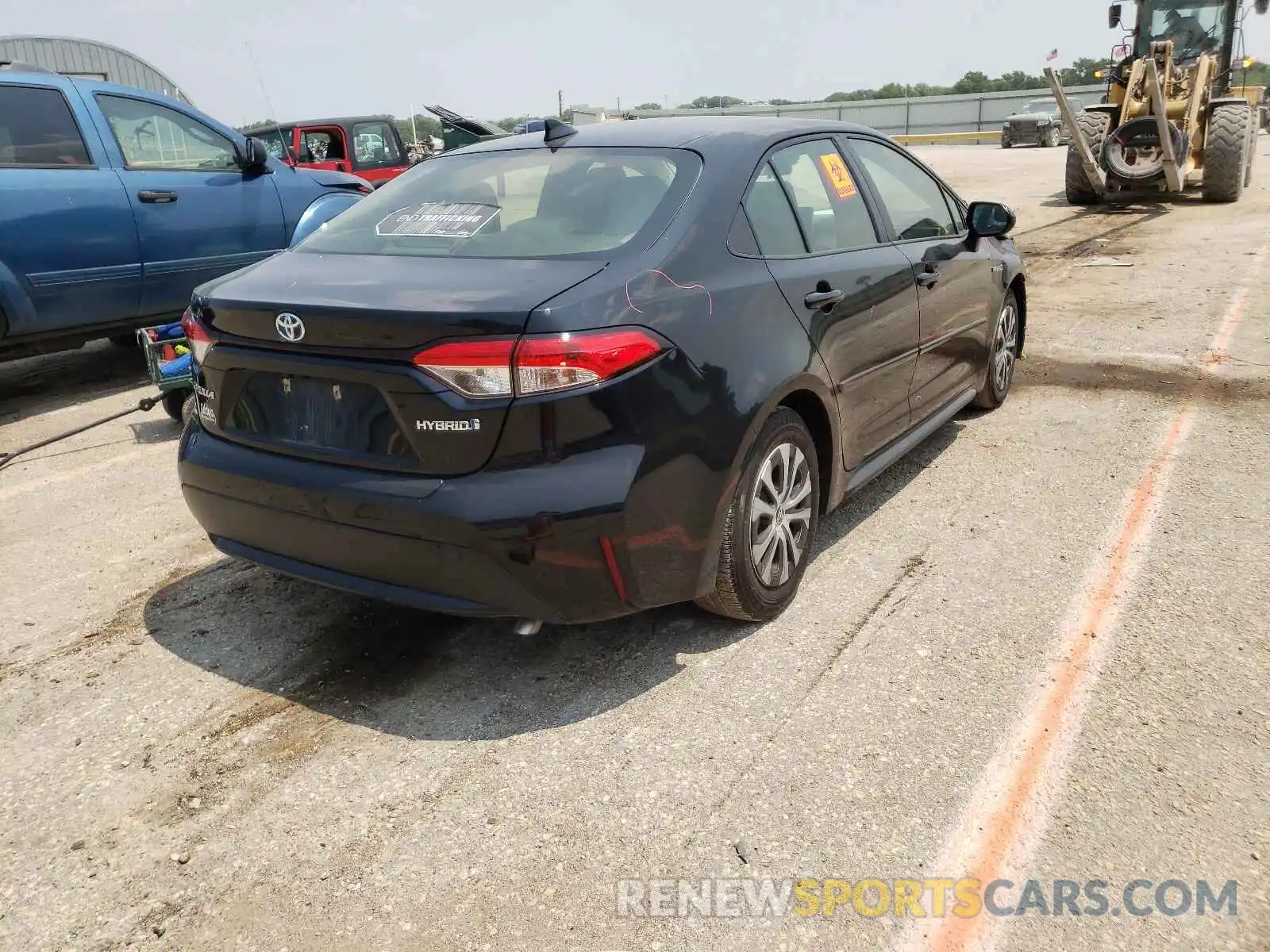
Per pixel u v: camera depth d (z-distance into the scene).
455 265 2.81
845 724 2.70
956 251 4.36
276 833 2.39
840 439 3.43
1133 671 2.87
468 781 2.54
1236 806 2.32
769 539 3.12
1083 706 2.72
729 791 2.46
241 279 3.01
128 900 2.21
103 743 2.76
